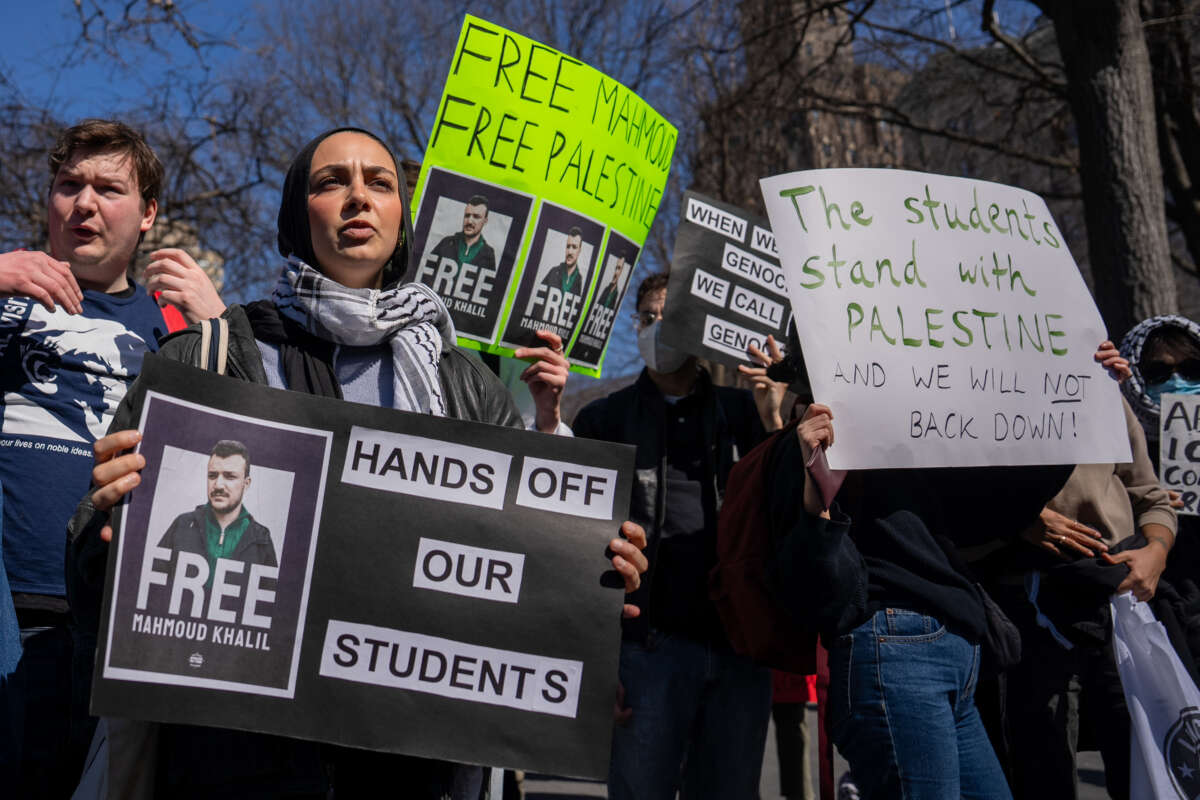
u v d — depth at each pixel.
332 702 1.62
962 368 2.59
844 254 2.54
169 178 10.43
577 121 2.76
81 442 2.36
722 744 3.09
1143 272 7.07
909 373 2.52
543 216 2.70
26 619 2.25
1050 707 2.93
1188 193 11.45
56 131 9.77
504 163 2.67
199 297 2.37
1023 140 13.23
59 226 2.47
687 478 3.25
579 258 2.77
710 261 3.59
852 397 2.44
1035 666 2.94
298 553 1.65
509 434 1.76
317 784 1.66
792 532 2.37
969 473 2.73
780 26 11.23
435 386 1.88
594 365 2.86
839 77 13.30
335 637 1.64
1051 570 2.90
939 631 2.37
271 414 1.68
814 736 6.41
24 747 2.19
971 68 12.95
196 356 1.75
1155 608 3.26
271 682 1.61
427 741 1.64
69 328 2.41
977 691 2.97
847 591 2.35
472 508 1.73
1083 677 3.03
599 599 1.73
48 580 2.26
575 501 1.76
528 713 1.68
